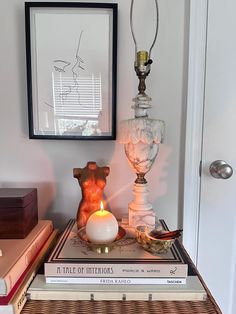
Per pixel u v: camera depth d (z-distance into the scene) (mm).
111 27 781
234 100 838
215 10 805
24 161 854
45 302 515
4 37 804
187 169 851
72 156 851
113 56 791
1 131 840
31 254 606
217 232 880
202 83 829
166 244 563
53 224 875
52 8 773
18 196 667
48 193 867
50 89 807
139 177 720
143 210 704
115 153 847
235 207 875
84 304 511
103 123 821
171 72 822
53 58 795
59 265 532
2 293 478
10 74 818
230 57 823
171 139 847
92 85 805
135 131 655
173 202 871
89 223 587
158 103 833
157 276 533
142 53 680
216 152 854
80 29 783
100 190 720
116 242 609
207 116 841
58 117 817
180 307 506
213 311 498
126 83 820
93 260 542
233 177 862
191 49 808
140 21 800
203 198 867
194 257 885
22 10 793
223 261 892
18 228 657
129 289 524
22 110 831
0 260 542
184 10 800
